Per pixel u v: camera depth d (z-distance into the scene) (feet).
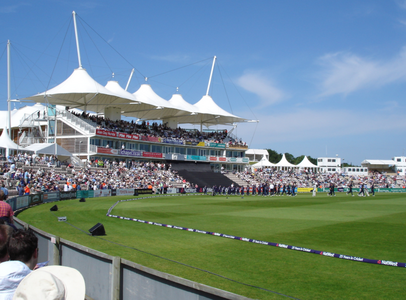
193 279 30.22
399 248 43.45
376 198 156.97
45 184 132.26
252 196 183.52
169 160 261.03
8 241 15.78
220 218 76.48
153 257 38.14
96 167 192.54
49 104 227.61
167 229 59.67
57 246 27.27
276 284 29.40
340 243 46.75
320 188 249.75
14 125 244.42
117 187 176.24
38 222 66.85
